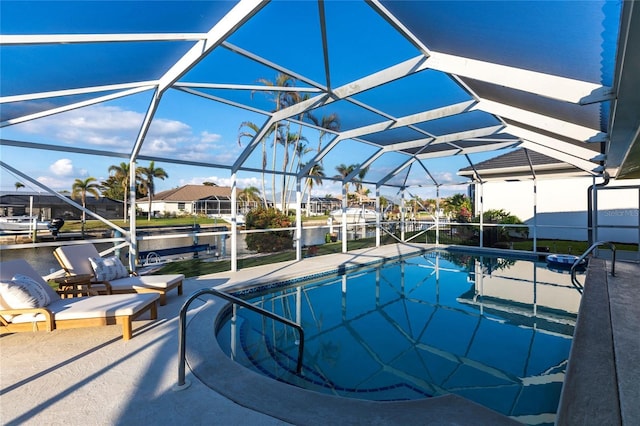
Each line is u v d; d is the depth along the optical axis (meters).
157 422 2.25
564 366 3.88
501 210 14.15
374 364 3.93
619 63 1.95
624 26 1.60
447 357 4.12
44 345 3.53
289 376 3.63
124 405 2.44
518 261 10.42
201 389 2.65
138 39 3.31
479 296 6.86
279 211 12.43
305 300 6.61
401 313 5.82
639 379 2.14
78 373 2.92
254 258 9.94
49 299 3.83
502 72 3.92
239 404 2.45
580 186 13.15
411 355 4.18
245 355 4.11
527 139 7.16
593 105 4.02
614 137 3.55
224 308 5.20
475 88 5.29
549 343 4.52
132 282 5.05
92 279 5.19
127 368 3.01
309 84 5.23
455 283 7.92
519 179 11.15
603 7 2.29
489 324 5.26
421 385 3.47
